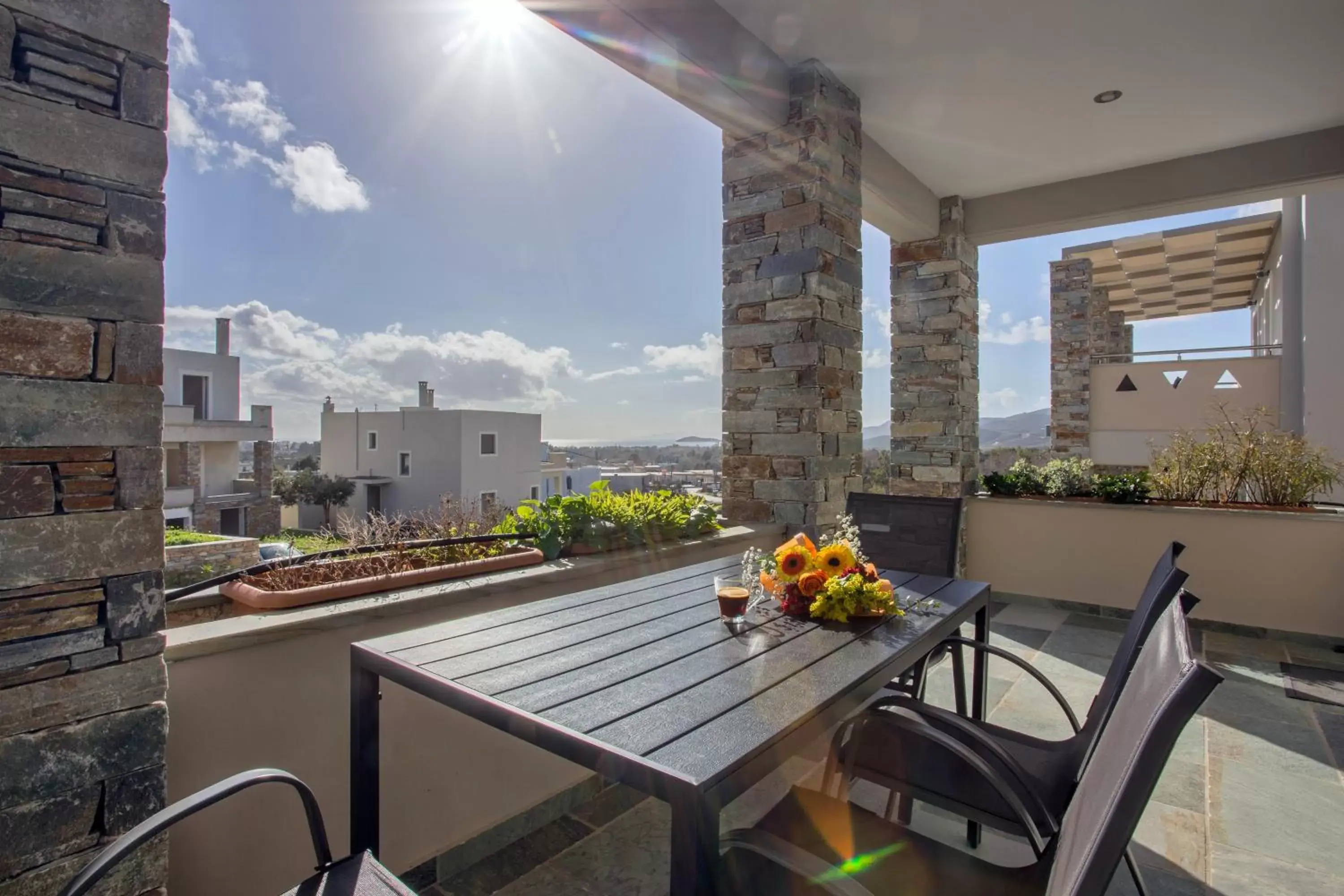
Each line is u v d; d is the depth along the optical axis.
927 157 4.77
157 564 1.24
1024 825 1.34
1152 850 2.03
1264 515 4.23
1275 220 7.72
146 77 1.22
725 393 3.91
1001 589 5.20
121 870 1.19
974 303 5.76
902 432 5.69
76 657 1.13
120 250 1.19
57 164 1.11
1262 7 3.16
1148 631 1.60
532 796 2.16
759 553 2.21
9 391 1.07
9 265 1.07
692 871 0.96
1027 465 5.47
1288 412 7.47
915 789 1.66
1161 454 5.11
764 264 3.74
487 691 1.30
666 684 1.35
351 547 2.18
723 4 3.12
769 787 2.45
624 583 2.28
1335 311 6.77
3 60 1.06
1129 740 0.92
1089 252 8.73
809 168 3.57
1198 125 4.30
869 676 1.42
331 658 1.71
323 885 1.13
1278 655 3.84
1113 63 3.61
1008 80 3.77
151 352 1.23
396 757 1.80
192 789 1.45
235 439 12.43
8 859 1.06
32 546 1.09
